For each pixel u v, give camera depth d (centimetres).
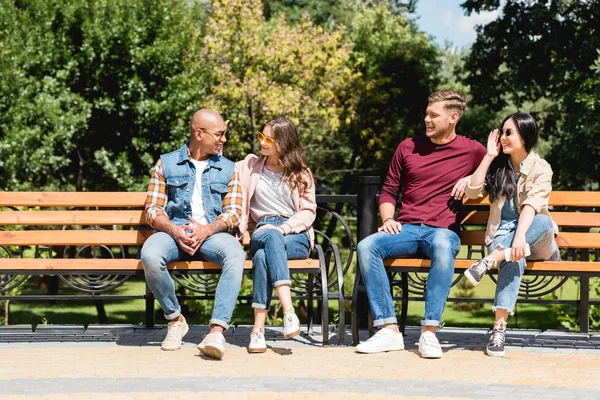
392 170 488
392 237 462
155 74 1547
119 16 1512
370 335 484
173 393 361
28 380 384
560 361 434
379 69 2128
